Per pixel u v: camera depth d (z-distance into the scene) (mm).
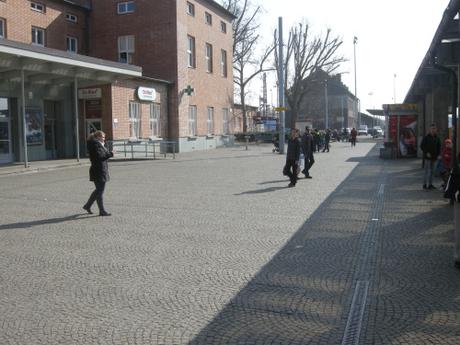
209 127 41781
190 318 5102
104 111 28781
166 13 34875
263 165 24141
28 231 9414
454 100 14633
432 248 7793
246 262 7160
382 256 7379
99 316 5184
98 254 7699
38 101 27109
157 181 17547
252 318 5082
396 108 28531
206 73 40250
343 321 4969
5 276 6602
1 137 24969
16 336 4715
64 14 33438
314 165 24031
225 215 10891
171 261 7258
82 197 13766
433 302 5457
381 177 18312
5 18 27953
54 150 28703
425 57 16641
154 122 33438
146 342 4543
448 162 14320
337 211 11188
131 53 35781
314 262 7121
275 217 10578
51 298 5746
